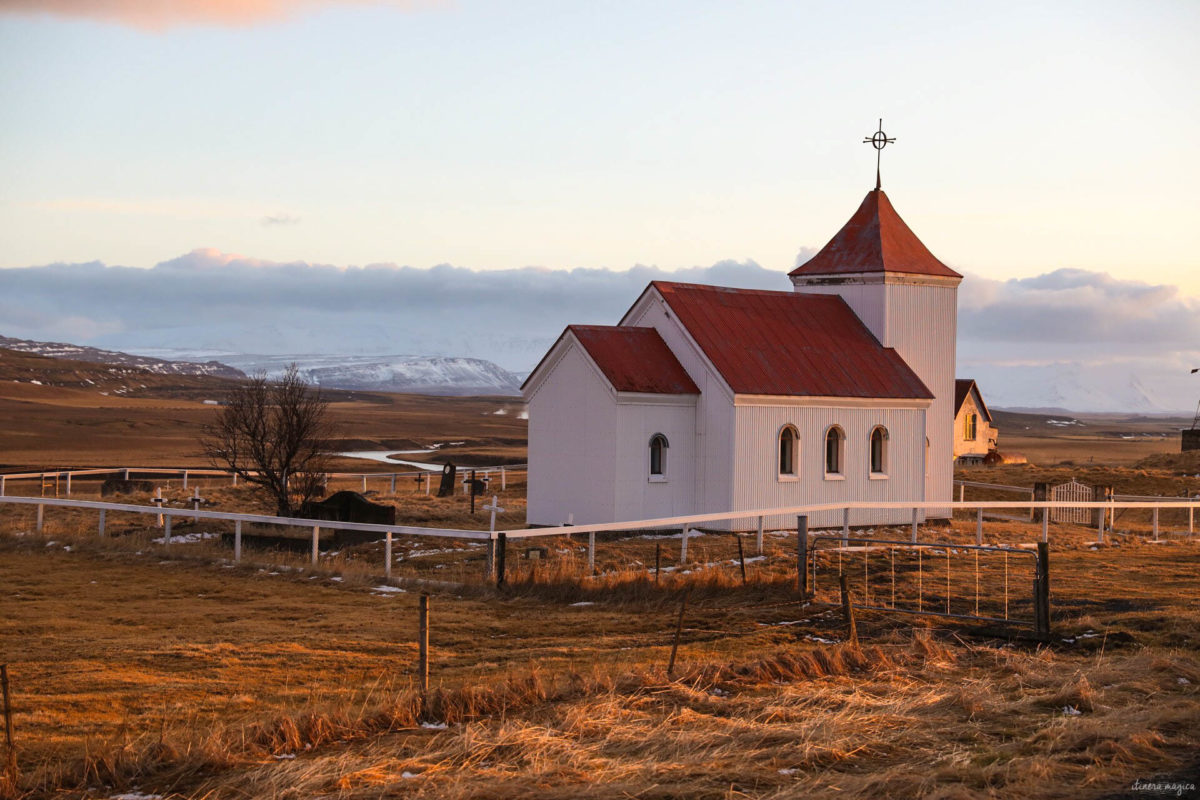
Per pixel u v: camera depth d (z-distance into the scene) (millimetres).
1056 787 11352
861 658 17875
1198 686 16188
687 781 11734
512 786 11461
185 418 162125
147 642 19359
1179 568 28688
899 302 45094
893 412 42781
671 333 41125
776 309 43781
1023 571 27969
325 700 15344
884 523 42594
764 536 37031
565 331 39844
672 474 39750
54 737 13438
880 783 11500
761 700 15203
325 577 27328
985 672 17531
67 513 41844
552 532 26766
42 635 20125
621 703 14961
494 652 18953
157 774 12156
